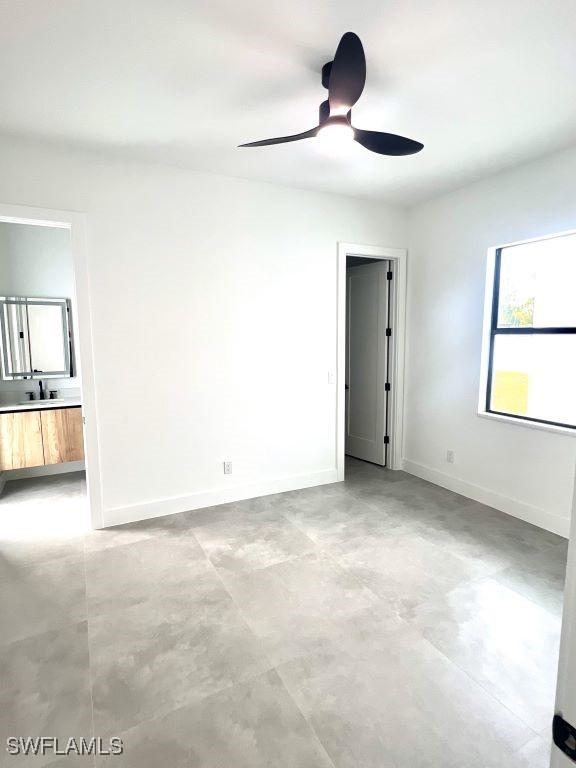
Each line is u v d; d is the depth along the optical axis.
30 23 1.66
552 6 1.59
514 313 3.37
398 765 1.45
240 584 2.45
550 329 3.10
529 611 2.22
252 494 3.74
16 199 2.73
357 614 2.20
